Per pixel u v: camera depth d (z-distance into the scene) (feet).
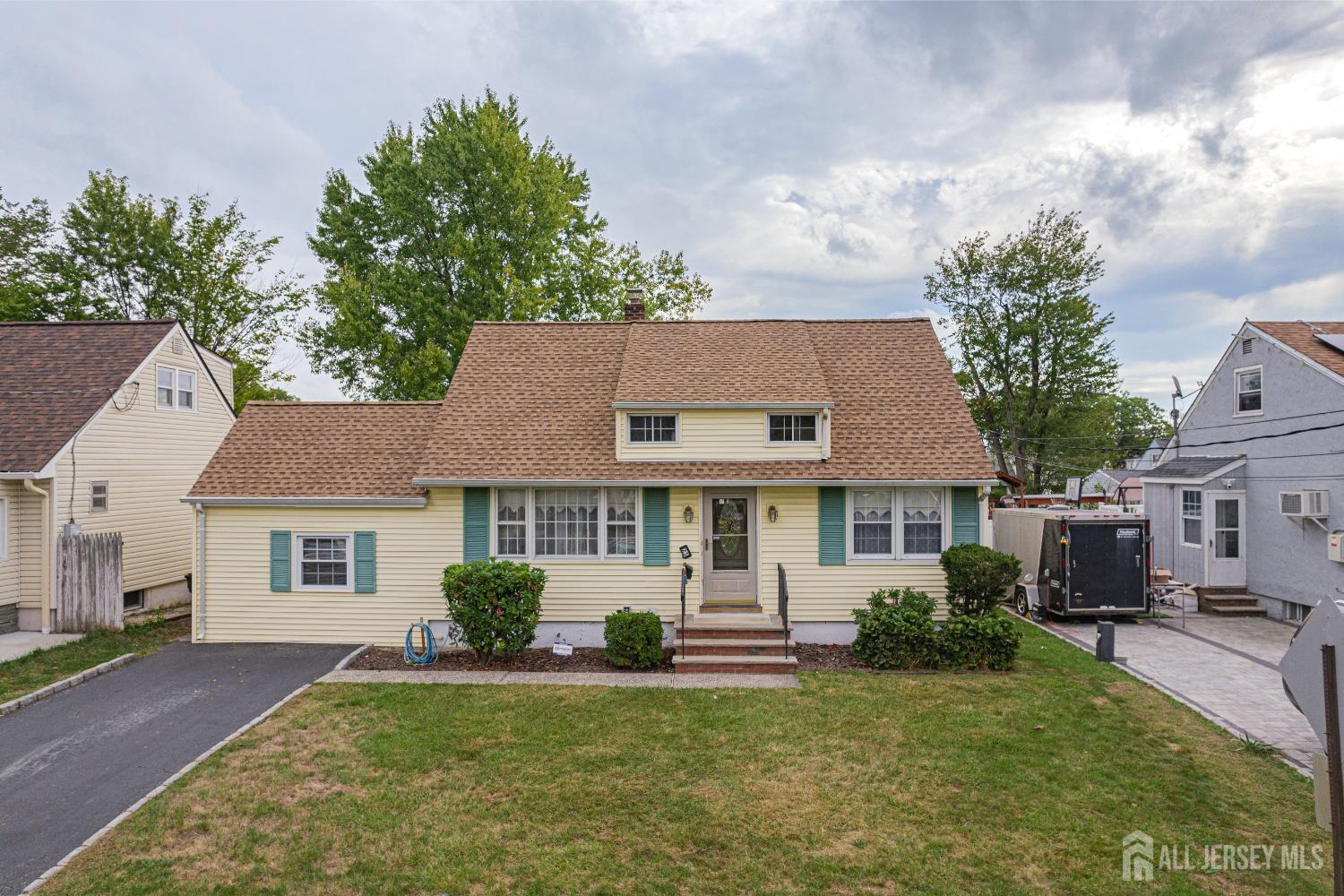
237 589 47.88
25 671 41.09
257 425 53.57
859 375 53.47
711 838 23.77
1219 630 53.06
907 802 26.13
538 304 88.94
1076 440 109.09
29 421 53.83
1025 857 22.70
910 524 47.24
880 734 32.09
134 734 32.58
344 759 29.48
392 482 48.26
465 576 42.70
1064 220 104.47
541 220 91.15
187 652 45.65
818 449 46.88
